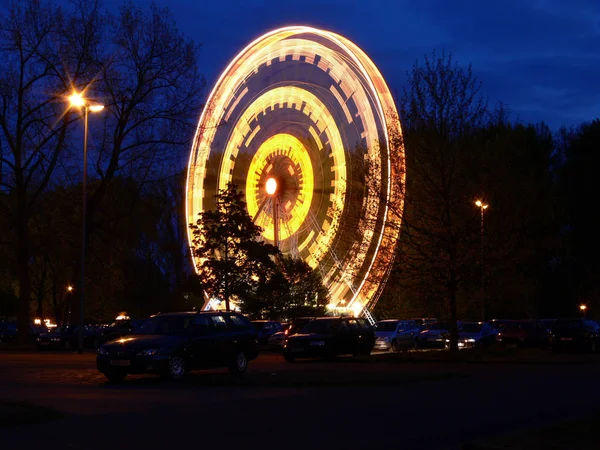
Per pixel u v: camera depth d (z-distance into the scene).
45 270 64.44
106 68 45.34
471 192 30.45
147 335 21.08
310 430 11.48
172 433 11.18
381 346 38.47
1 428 11.62
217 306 46.56
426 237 30.48
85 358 32.78
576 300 59.69
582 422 11.57
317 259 42.16
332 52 42.69
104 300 65.31
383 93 38.62
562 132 64.38
